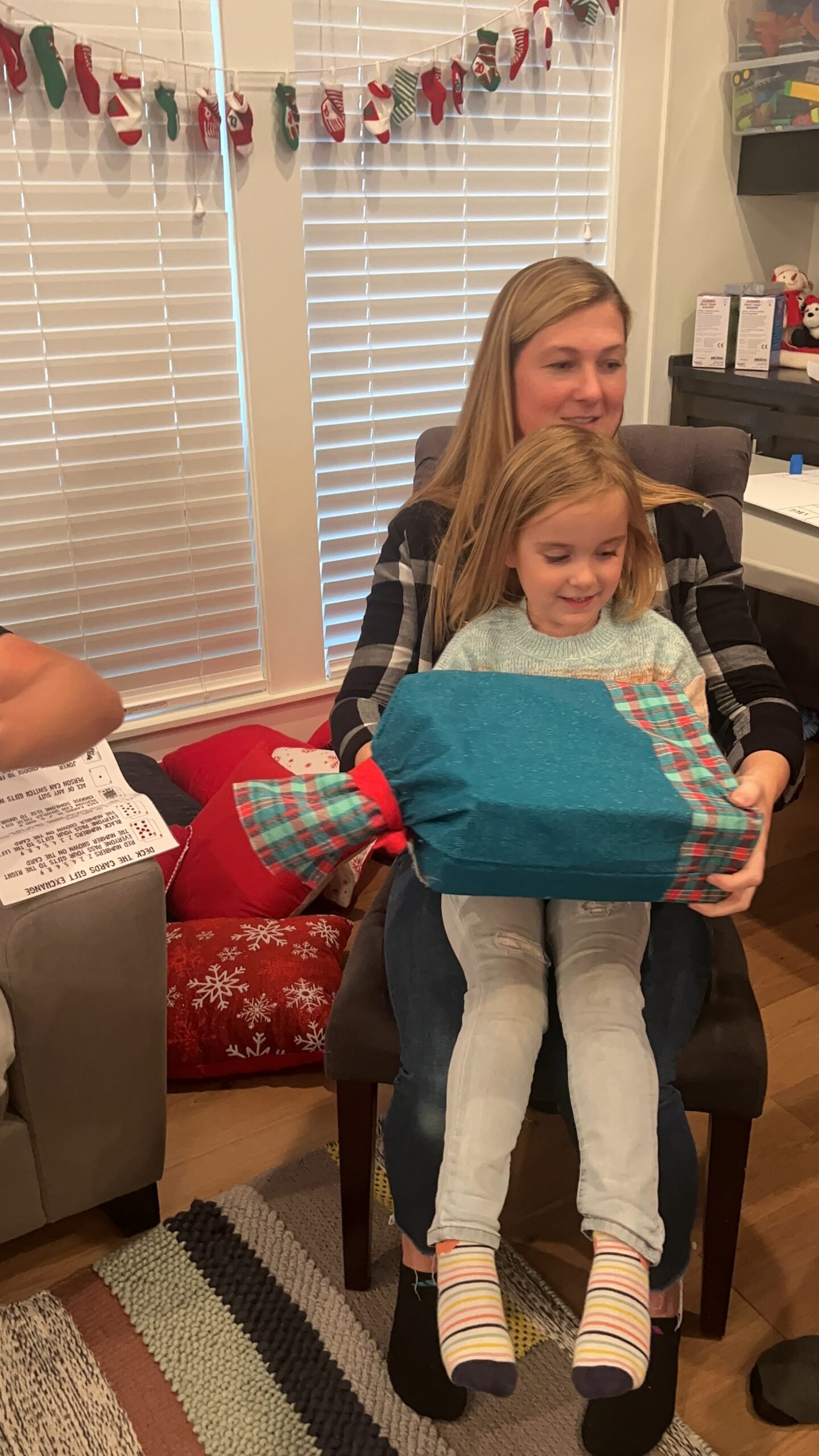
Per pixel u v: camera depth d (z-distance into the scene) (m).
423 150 2.15
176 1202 1.47
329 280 2.13
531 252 2.37
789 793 1.16
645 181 2.41
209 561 2.20
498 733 0.93
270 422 2.14
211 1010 1.63
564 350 1.19
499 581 1.13
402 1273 1.17
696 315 2.58
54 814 1.21
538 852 0.87
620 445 1.27
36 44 1.72
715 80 2.39
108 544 2.07
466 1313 0.90
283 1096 1.66
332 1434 1.15
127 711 2.22
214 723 2.34
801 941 1.98
